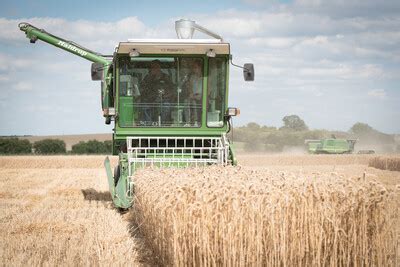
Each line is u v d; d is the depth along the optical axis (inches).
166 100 538.6
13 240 373.4
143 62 537.3
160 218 297.4
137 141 551.8
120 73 540.1
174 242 265.3
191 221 263.0
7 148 2380.7
